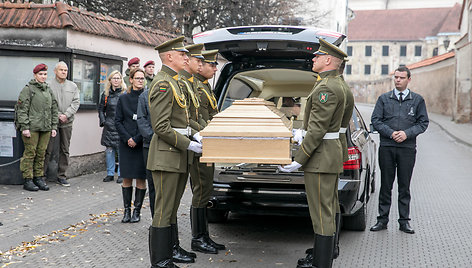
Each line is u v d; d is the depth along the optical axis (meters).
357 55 77.75
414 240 6.22
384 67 76.81
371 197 8.88
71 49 8.97
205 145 4.34
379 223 6.71
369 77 77.38
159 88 4.58
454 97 30.97
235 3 21.22
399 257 5.52
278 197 5.68
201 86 5.74
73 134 9.59
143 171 6.56
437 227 6.88
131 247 5.67
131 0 17.56
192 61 5.36
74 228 6.32
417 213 7.71
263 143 4.29
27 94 8.15
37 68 8.20
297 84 6.87
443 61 38.03
